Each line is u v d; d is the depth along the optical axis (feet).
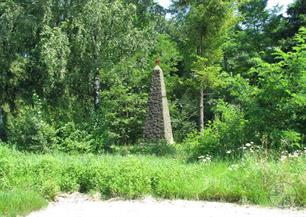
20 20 78.79
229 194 32.53
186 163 44.50
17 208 28.04
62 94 84.38
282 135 43.86
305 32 48.57
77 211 29.78
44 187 34.24
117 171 36.27
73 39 82.07
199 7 85.30
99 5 80.69
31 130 67.87
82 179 37.42
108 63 84.48
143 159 43.16
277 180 31.53
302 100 44.39
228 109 51.47
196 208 30.17
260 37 114.93
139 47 84.69
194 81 88.33
